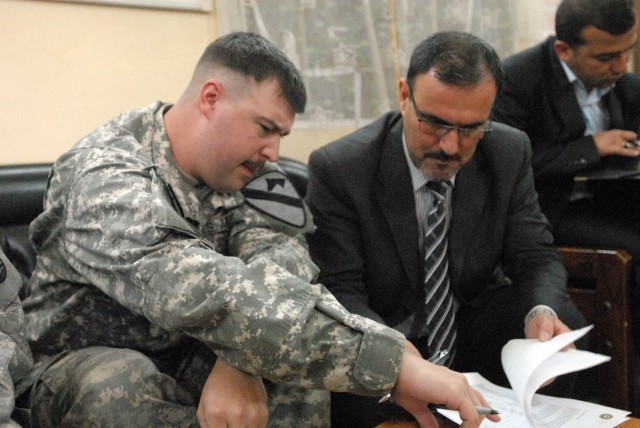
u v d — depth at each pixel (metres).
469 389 0.96
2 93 1.62
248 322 0.90
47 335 1.17
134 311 1.00
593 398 1.81
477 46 1.35
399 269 1.53
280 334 0.90
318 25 2.14
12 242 1.53
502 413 1.14
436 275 1.54
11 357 0.92
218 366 1.00
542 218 1.67
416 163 1.49
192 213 1.18
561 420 1.11
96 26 1.73
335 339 0.92
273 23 2.05
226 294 0.90
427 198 1.56
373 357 0.92
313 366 0.93
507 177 1.59
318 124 2.16
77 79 1.72
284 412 1.19
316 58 2.14
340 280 1.51
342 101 2.21
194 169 1.18
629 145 2.00
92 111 1.75
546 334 1.29
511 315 1.60
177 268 0.92
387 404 1.36
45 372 1.10
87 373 1.04
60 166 1.15
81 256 1.03
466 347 1.65
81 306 1.15
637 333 1.85
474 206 1.56
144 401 1.03
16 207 1.54
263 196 1.37
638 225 1.91
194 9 1.89
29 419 1.09
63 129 1.71
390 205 1.53
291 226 1.38
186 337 1.21
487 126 1.44
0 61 1.61
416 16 2.35
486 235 1.59
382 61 2.29
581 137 2.06
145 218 0.98
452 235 1.55
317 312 0.93
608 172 1.90
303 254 1.23
